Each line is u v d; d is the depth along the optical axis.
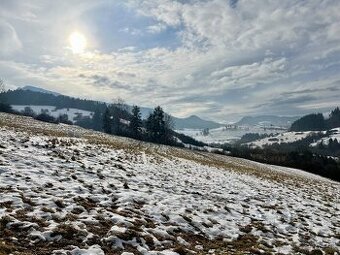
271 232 15.44
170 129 126.56
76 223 10.88
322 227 18.16
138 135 113.50
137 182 19.36
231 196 21.39
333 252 14.12
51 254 8.80
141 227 12.07
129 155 29.77
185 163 36.47
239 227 15.18
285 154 121.31
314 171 89.75
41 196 12.72
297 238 15.30
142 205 14.73
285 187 31.89
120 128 124.50
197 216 15.08
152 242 11.10
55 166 18.02
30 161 17.64
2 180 13.62
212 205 17.61
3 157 17.09
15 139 22.62
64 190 14.24
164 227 12.77
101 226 11.24
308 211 21.81
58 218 11.05
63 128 70.56
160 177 22.78
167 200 16.48
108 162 23.11
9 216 10.23
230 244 12.92
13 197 11.83
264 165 73.38
